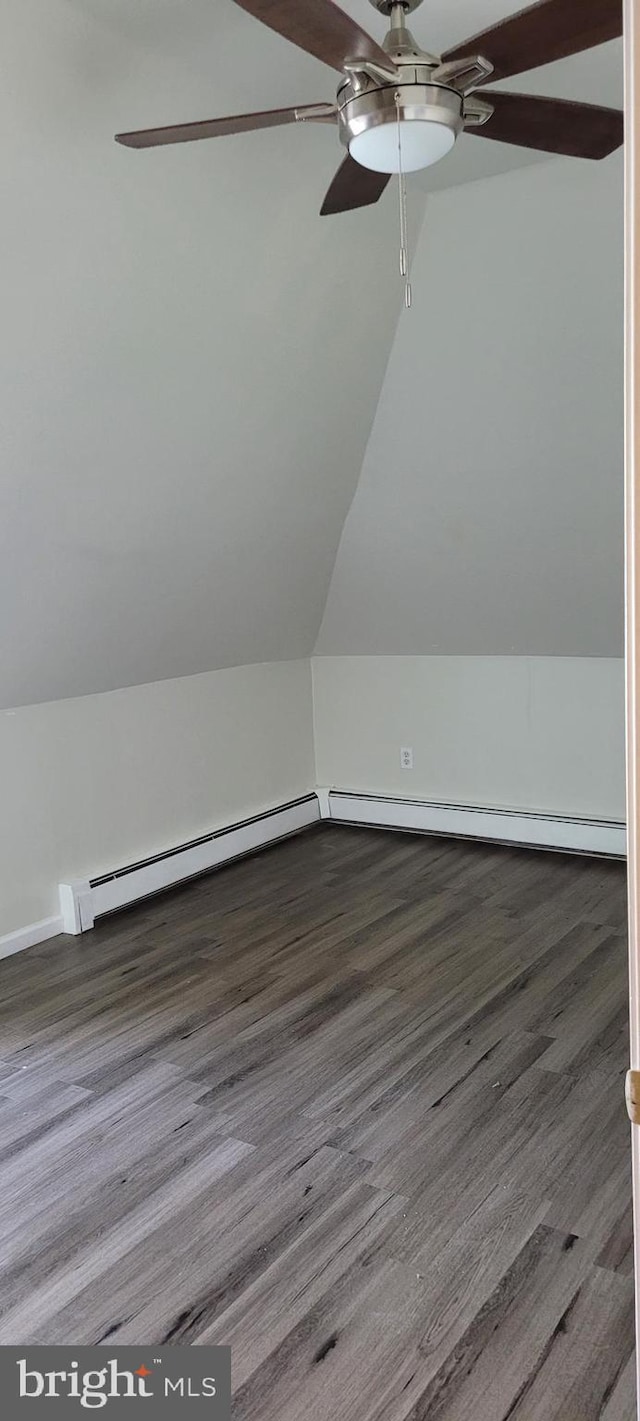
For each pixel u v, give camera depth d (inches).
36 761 140.8
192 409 116.8
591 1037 107.4
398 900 152.4
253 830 178.9
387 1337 68.7
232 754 177.9
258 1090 100.1
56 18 73.1
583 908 144.7
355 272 120.3
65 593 124.7
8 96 75.0
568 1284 72.8
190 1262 76.6
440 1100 97.0
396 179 112.0
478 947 132.6
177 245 97.3
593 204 109.9
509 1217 80.1
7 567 113.7
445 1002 117.2
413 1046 107.3
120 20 76.4
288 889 160.1
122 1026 115.0
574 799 171.5
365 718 193.5
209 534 138.6
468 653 177.9
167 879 160.1
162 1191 85.3
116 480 116.2
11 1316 71.9
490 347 128.7
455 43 87.8
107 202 88.2
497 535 151.6
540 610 160.9
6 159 78.7
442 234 121.3
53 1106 98.9
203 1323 70.5
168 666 159.5
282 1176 86.6
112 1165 89.2
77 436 106.3
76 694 145.7
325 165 104.0
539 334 124.1
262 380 122.4
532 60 62.3
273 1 53.7
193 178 93.0
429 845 179.8
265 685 185.5
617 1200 81.6
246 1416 62.8
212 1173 87.4
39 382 97.2
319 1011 116.5
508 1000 116.9
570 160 107.7
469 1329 69.1
